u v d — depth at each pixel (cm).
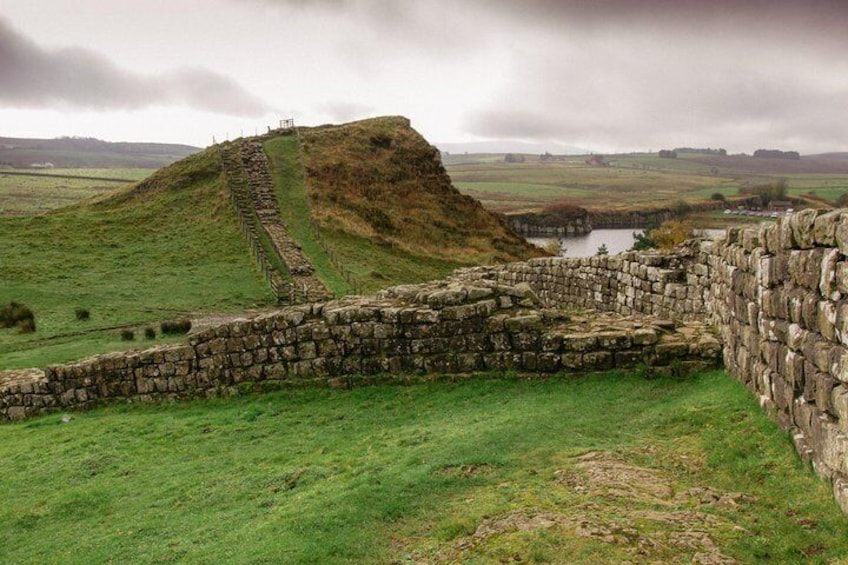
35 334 3653
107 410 2075
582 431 1164
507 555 718
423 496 955
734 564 661
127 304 4391
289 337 1866
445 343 1698
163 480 1349
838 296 776
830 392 787
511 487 933
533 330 1627
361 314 1784
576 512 795
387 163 8544
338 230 6569
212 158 7906
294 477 1183
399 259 6397
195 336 1991
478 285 1783
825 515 733
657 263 2162
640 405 1302
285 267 5394
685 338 1537
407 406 1578
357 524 888
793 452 900
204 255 5638
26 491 1414
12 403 2222
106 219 6462
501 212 17925
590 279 2631
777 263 1020
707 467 946
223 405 1872
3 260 5200
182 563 883
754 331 1162
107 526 1144
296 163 7969
